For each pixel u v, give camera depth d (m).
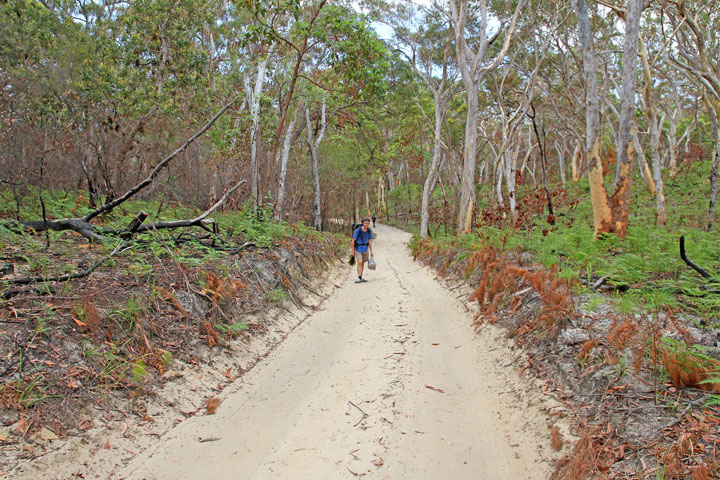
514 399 4.55
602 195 9.80
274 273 8.60
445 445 3.99
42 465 3.25
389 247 26.67
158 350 4.84
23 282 5.05
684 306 4.91
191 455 3.85
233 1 12.94
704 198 18.72
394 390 5.06
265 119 17.23
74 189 12.48
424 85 33.16
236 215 12.18
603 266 7.21
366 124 29.83
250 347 6.07
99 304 4.91
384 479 3.55
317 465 3.73
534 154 36.84
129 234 7.24
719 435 3.01
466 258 11.12
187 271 6.60
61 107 12.31
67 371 4.01
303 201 31.30
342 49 13.98
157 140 15.23
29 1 14.55
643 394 3.64
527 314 6.00
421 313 8.39
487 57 26.56
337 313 8.75
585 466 3.08
